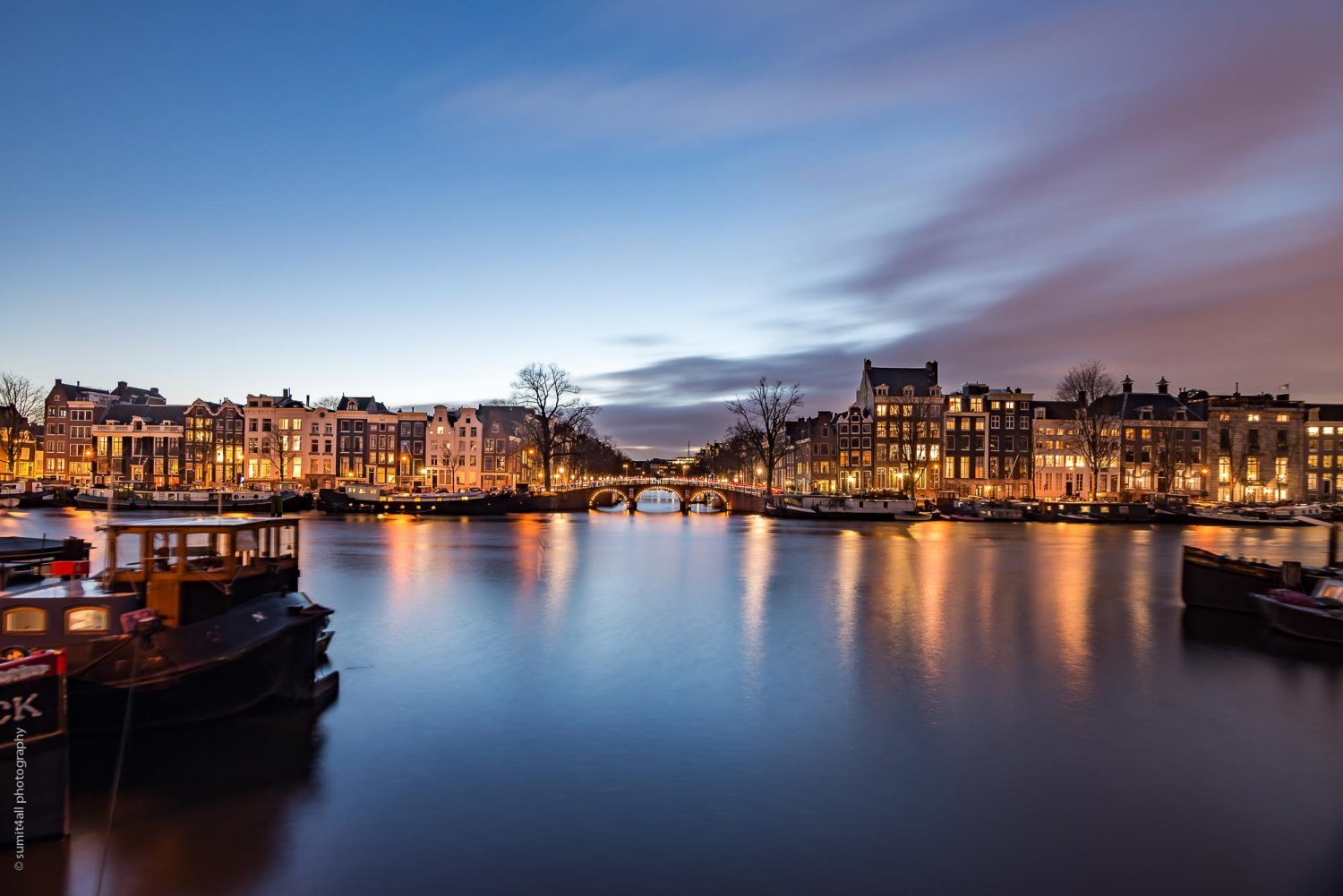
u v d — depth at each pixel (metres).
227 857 10.56
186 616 14.83
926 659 21.25
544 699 17.41
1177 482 108.38
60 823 10.20
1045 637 23.98
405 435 112.56
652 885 10.09
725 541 57.44
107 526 14.61
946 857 10.91
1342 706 17.50
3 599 13.02
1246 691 18.58
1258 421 111.31
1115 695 18.22
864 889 10.10
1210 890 10.23
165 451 109.44
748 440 114.94
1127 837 11.53
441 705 16.89
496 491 97.44
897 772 13.70
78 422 113.31
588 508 111.44
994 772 13.74
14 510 79.69
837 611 27.98
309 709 16.09
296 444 110.19
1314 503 106.75
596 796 12.60
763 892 9.98
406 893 9.85
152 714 13.42
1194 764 14.25
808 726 15.91
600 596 30.72
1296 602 24.02
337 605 28.20
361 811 11.93
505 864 10.55
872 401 107.44
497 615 26.61
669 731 15.50
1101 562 45.31
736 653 21.72
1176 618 27.28
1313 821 12.09
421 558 42.81
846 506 83.75
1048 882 10.34
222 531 15.30
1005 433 106.00
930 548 53.72
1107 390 97.25
